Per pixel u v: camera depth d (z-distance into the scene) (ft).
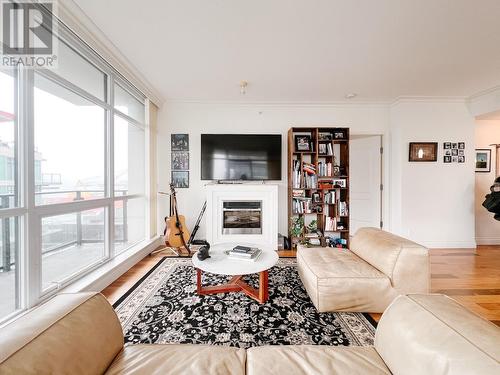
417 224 11.98
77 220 8.52
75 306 2.85
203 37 6.88
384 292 5.75
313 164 12.23
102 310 3.04
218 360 2.81
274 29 6.48
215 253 7.19
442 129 11.94
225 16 5.97
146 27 6.41
